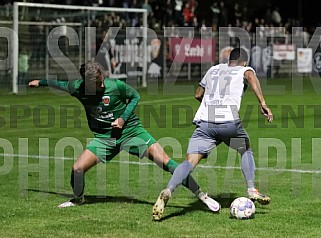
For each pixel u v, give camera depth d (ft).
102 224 39.32
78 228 38.42
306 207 43.98
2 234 37.22
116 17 148.66
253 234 37.24
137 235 36.94
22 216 41.45
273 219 40.65
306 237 36.76
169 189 39.81
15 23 127.34
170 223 39.58
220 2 188.75
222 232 37.60
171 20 164.76
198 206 44.16
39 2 155.12
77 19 148.66
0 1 156.76
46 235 37.01
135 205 44.75
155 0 169.07
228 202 45.62
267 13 193.57
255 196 42.14
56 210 43.16
